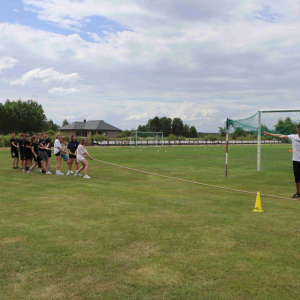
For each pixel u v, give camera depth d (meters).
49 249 4.59
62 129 69.12
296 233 5.39
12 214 6.61
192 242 4.92
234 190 9.82
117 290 3.42
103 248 4.65
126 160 21.70
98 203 7.74
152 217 6.40
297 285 3.56
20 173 13.91
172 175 13.70
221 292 3.39
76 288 3.46
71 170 15.09
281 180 12.23
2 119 68.81
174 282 3.61
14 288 3.46
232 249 4.63
